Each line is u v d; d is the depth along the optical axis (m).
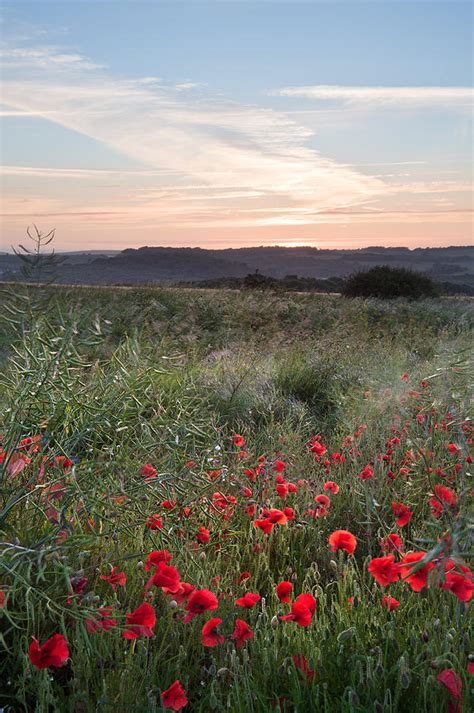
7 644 2.05
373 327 12.82
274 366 7.68
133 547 2.56
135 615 1.90
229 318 13.01
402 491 3.59
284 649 2.03
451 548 1.48
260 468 3.64
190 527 2.72
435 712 1.67
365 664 1.93
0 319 2.44
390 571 2.00
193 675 2.04
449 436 3.86
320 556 3.04
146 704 1.79
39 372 2.47
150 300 13.60
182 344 8.16
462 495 2.05
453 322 12.60
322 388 7.05
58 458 2.46
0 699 1.85
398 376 6.33
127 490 2.39
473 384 3.62
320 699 1.83
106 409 2.49
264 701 1.81
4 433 2.50
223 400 5.77
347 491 3.75
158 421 2.73
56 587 2.03
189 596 2.08
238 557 2.94
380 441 4.59
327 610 2.44
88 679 1.89
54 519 2.19
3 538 2.15
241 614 2.32
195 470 2.80
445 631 2.00
